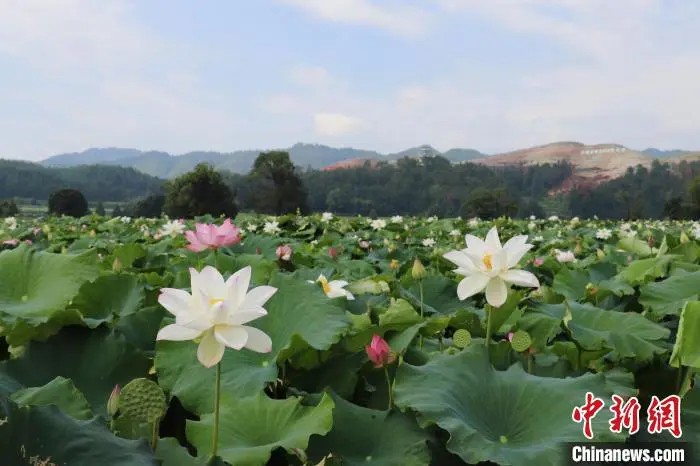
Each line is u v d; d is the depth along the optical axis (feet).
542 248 31.12
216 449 6.56
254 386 8.51
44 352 9.23
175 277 13.98
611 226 58.70
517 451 6.84
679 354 8.52
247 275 6.48
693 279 13.19
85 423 5.93
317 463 6.89
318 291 10.31
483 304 15.51
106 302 12.28
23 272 12.13
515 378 8.09
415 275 13.48
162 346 9.13
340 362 9.55
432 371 7.97
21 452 5.44
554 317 11.49
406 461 7.00
